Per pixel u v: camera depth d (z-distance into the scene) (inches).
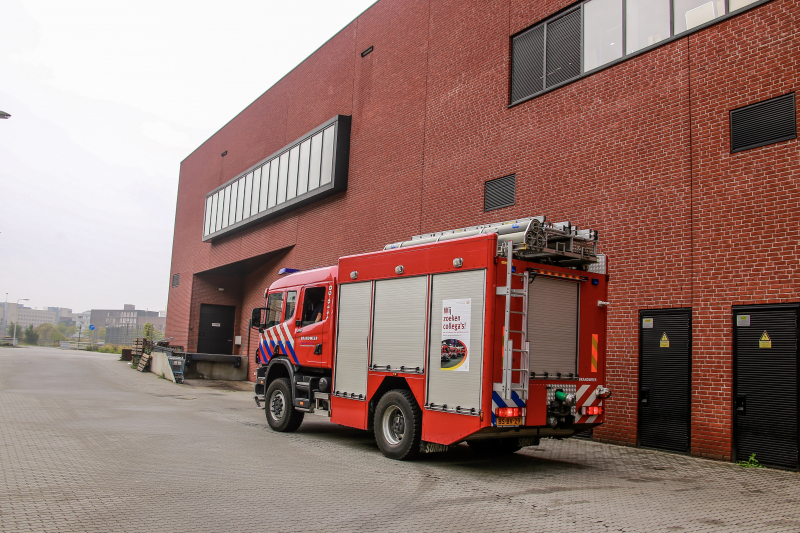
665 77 457.1
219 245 1282.0
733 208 404.5
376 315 388.2
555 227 337.7
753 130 400.2
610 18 509.4
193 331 1318.9
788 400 361.4
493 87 613.9
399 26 770.8
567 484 303.9
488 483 299.6
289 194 976.3
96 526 200.5
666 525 231.0
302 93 1004.6
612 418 460.8
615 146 486.3
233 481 280.2
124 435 407.8
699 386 407.8
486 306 311.9
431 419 335.6
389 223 742.5
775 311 374.3
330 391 427.2
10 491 242.8
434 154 681.6
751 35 408.2
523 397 310.8
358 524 217.0
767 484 316.5
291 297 483.2
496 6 624.1
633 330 454.3
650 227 452.8
